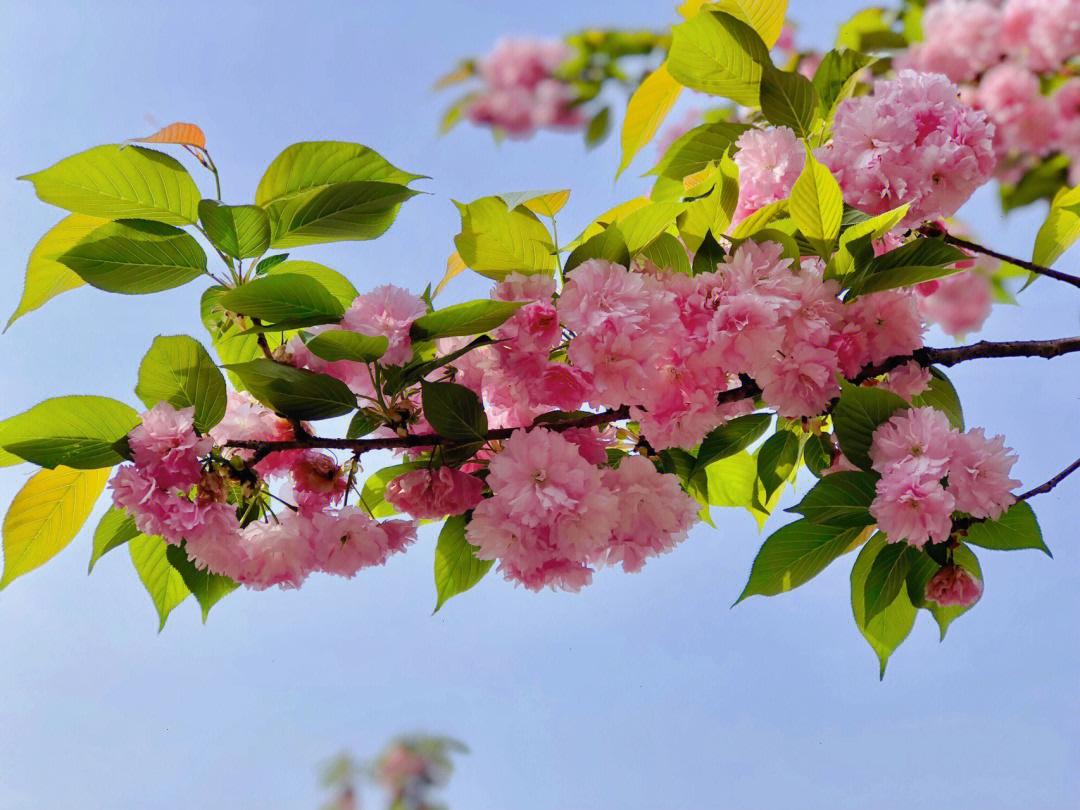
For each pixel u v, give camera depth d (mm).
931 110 1541
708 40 1596
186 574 1525
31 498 1497
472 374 1513
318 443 1487
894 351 1514
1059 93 1969
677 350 1458
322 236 1519
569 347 1439
